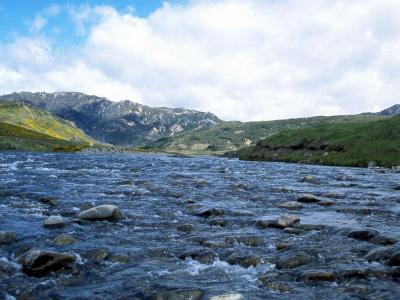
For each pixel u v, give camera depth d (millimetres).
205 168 57375
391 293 9305
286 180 39188
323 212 20625
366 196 27031
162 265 11539
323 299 8984
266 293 9359
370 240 14219
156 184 31469
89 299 8977
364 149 97062
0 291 9391
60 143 176250
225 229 16359
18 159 63344
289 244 13570
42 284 9859
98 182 31516
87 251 12461
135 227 16344
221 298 8969
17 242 13352
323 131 124625
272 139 138250
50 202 21266
